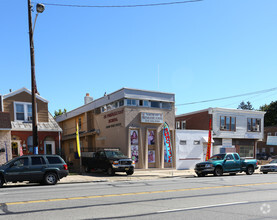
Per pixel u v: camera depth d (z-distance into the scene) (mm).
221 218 6945
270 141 36938
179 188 12547
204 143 28500
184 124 35875
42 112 24469
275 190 11891
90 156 23781
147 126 24984
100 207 8234
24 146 22656
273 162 26000
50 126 24250
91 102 30047
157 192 11273
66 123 37344
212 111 30781
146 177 19719
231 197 10047
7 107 22734
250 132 33250
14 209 7949
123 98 24312
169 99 26531
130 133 24109
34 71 16656
